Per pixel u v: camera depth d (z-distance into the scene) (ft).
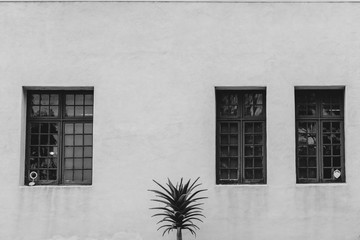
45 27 43.50
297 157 43.16
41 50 43.37
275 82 42.75
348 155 42.34
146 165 42.42
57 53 43.32
